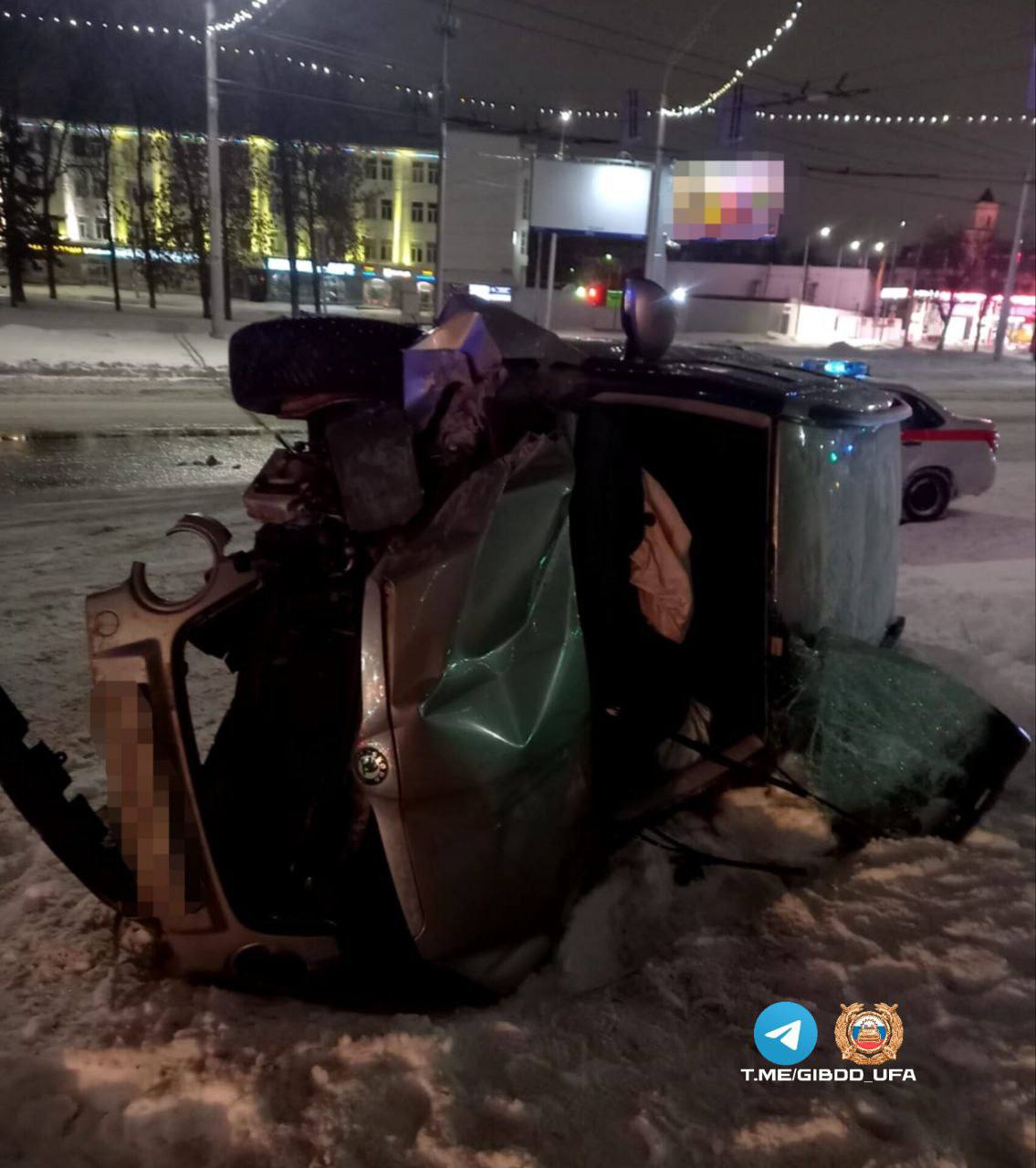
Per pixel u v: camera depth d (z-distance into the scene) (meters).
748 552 3.49
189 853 2.39
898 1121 2.38
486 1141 2.18
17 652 4.89
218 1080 2.27
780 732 3.50
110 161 37.50
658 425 3.65
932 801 3.82
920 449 10.45
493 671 2.42
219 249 23.83
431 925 2.39
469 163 45.22
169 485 8.77
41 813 2.41
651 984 2.81
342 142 39.31
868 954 3.04
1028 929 3.20
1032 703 5.32
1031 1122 2.42
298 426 11.95
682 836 3.54
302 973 2.51
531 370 2.99
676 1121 2.30
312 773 2.58
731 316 59.91
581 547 3.36
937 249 75.81
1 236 30.59
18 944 2.75
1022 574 8.32
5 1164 2.05
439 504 2.53
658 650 3.40
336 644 2.61
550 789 2.59
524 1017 2.58
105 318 26.70
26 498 8.00
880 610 4.47
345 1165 2.09
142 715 2.33
